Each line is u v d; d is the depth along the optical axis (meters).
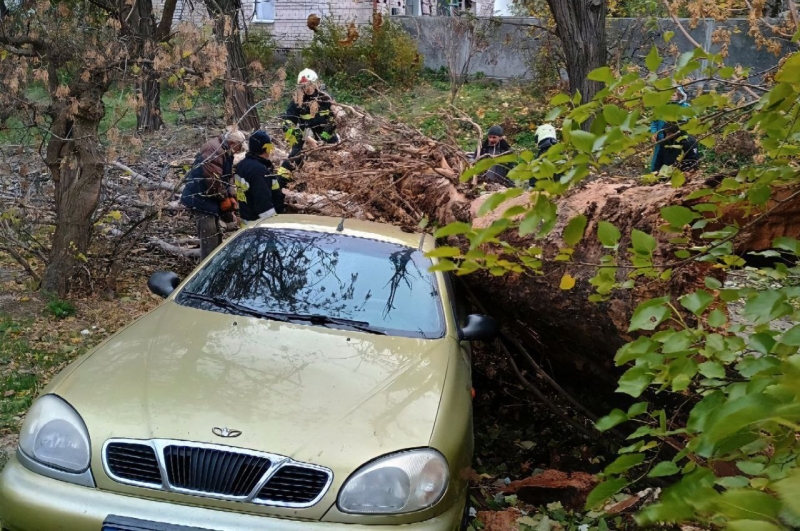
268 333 3.73
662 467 1.82
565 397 5.04
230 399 3.07
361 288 4.24
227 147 7.27
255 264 4.38
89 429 2.91
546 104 14.02
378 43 17.36
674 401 3.95
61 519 2.77
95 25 6.85
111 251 7.91
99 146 7.12
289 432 2.92
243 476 2.80
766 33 8.93
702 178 3.66
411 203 6.10
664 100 2.04
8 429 4.75
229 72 7.40
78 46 6.60
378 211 6.35
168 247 8.55
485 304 5.39
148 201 7.14
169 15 7.04
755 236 3.52
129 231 7.61
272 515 2.78
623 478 1.89
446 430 3.12
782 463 1.59
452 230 1.69
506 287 4.60
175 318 3.85
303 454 2.84
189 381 3.18
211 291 4.18
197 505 2.79
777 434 1.61
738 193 2.82
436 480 2.93
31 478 2.89
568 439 5.17
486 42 15.77
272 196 7.18
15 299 7.15
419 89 16.94
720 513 1.21
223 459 2.82
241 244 4.59
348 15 19.92
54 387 3.18
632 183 4.18
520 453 5.04
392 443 2.94
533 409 5.57
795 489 0.99
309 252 4.50
